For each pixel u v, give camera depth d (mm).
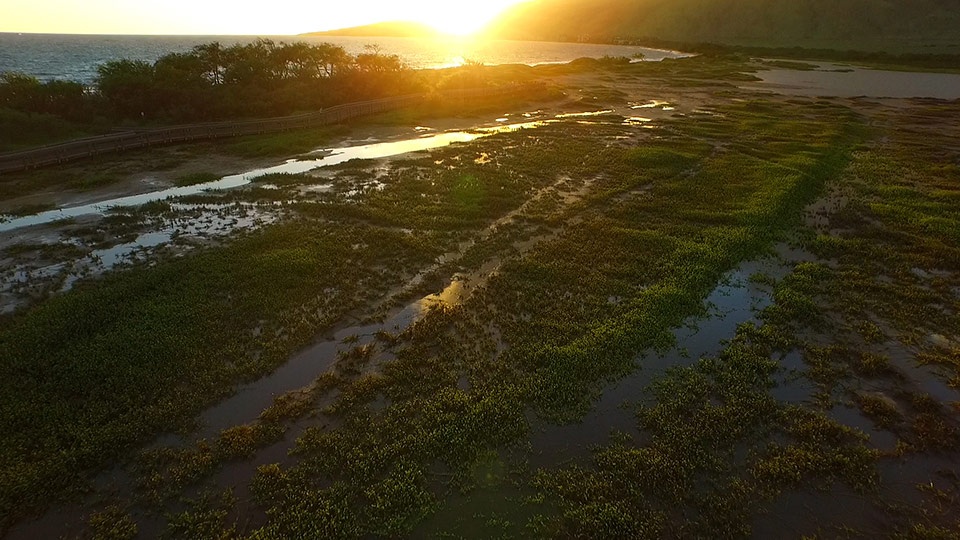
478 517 10273
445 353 15023
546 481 11023
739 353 15062
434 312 17000
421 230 23531
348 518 10195
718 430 12344
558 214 25391
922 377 14297
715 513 10367
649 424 12547
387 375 14102
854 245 22047
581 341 15359
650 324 16188
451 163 34344
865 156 37000
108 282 18312
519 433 12211
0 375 13555
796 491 10906
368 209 25406
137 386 13352
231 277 18562
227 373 13938
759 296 18375
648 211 26000
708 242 22156
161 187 29125
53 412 12406
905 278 19547
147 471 11195
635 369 14484
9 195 26812
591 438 12219
